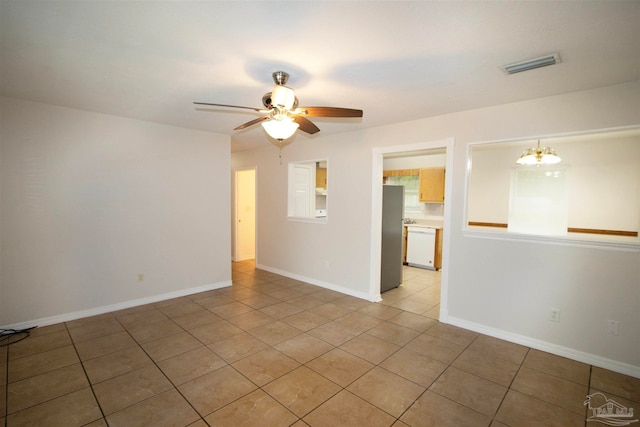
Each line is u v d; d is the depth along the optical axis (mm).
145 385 2301
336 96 2820
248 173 6867
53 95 2922
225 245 4793
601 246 2562
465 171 3279
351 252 4402
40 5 1503
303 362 2643
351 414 2025
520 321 3000
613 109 2480
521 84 2482
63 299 3424
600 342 2600
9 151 3062
